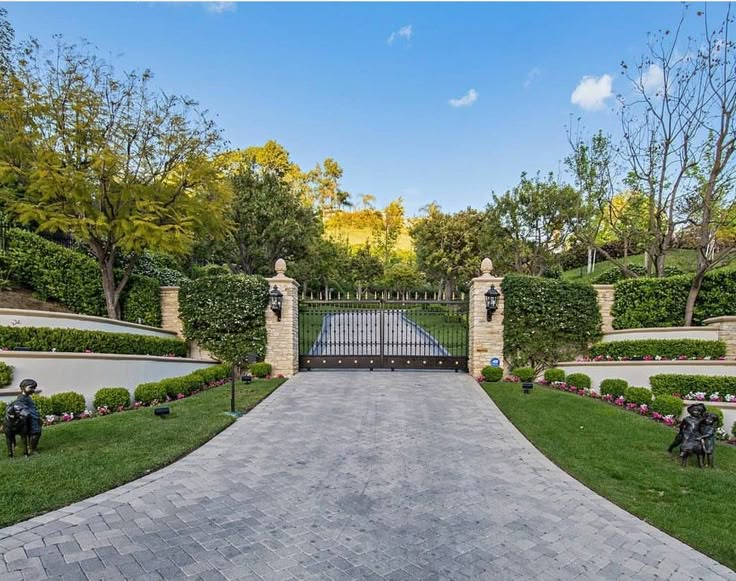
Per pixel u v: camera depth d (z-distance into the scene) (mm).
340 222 47281
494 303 10742
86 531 3475
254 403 8078
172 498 4188
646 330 9820
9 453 4902
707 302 9859
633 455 5465
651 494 4414
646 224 12828
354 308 13562
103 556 3127
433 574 3029
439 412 7672
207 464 5145
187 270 19953
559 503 4234
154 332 10992
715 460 5289
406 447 5883
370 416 7402
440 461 5383
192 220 11078
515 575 3035
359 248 40812
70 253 10109
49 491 4086
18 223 10781
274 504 4125
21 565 2965
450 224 24203
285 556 3221
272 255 20344
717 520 3850
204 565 3064
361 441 6121
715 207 10250
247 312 11109
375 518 3883
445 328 14352
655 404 6953
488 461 5395
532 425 6828
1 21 11742
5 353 6535
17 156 9844
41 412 6379
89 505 3926
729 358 8289
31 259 9297
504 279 10984
